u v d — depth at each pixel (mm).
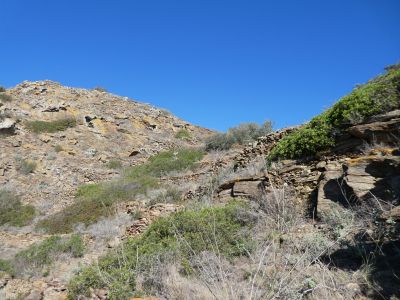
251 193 9898
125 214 14539
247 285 3963
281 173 9828
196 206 9234
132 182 19531
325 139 9820
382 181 6789
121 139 31250
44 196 20969
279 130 14219
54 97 35219
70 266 10078
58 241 12008
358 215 6207
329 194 7648
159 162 24328
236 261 5586
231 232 6758
